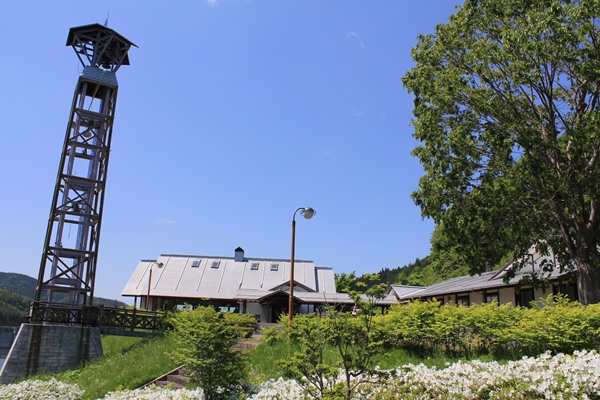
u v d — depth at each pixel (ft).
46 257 91.04
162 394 38.24
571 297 73.00
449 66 67.67
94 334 84.84
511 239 64.39
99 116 102.01
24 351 79.71
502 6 63.41
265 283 158.10
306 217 56.80
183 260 167.22
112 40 106.93
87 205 97.71
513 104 61.87
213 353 36.50
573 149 56.08
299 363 28.27
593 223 60.64
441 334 44.70
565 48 56.39
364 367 29.12
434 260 196.03
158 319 90.68
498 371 30.78
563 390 25.96
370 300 29.27
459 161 62.95
